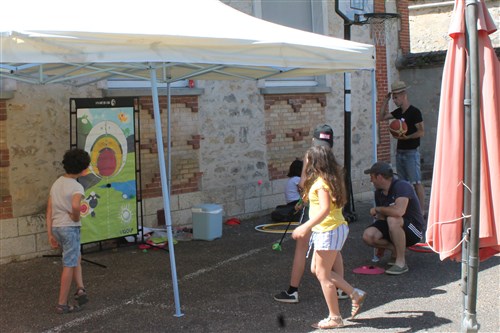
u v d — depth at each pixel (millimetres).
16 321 5781
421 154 15523
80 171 5914
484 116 4098
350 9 10094
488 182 4109
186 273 7332
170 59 5289
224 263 7770
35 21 5090
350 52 6617
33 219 8016
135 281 7027
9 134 7781
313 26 12055
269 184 11055
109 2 6086
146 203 9227
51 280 7113
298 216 10031
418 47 20938
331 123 12203
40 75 6184
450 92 4148
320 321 5469
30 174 7992
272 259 7926
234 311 5914
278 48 5922
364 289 6523
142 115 9148
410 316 5660
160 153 5727
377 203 7277
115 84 9109
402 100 9727
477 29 3887
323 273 5320
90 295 6535
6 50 4562
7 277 7230
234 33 5902
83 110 7863
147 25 5543
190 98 9789
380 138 13484
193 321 5672
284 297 6125
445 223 4156
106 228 8180
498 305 5898
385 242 7195
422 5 20703
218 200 10258
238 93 10500
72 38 4832
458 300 6090
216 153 10211
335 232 5250
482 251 4457
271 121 11070
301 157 11602
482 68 4090
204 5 6996
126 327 5551
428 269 7250
